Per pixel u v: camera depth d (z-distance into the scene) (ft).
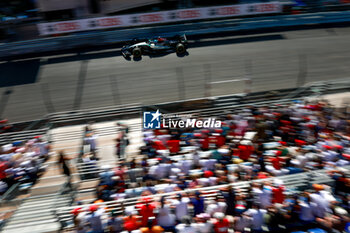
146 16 58.34
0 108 41.86
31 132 36.09
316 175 24.66
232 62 49.96
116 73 48.34
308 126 31.50
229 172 26.68
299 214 23.15
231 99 38.81
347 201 23.32
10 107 41.96
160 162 27.86
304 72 46.57
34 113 40.50
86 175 28.73
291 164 27.58
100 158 32.17
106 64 51.13
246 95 39.34
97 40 57.11
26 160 29.96
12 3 69.10
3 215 24.73
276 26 62.28
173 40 53.78
